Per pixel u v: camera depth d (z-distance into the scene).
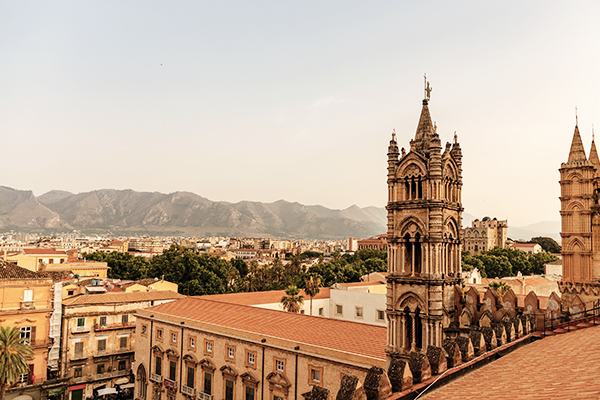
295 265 193.25
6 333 70.44
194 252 161.50
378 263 175.75
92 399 89.62
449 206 41.91
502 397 17.75
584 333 30.92
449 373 24.41
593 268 48.91
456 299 42.53
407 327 42.00
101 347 92.38
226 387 65.31
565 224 51.03
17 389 78.56
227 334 66.19
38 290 84.81
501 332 30.59
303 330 61.06
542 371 21.69
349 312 101.12
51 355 86.69
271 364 59.72
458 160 44.28
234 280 179.38
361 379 49.50
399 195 42.56
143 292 103.06
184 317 75.56
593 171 50.25
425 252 40.25
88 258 193.38
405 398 21.69
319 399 19.69
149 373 79.44
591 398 14.52
